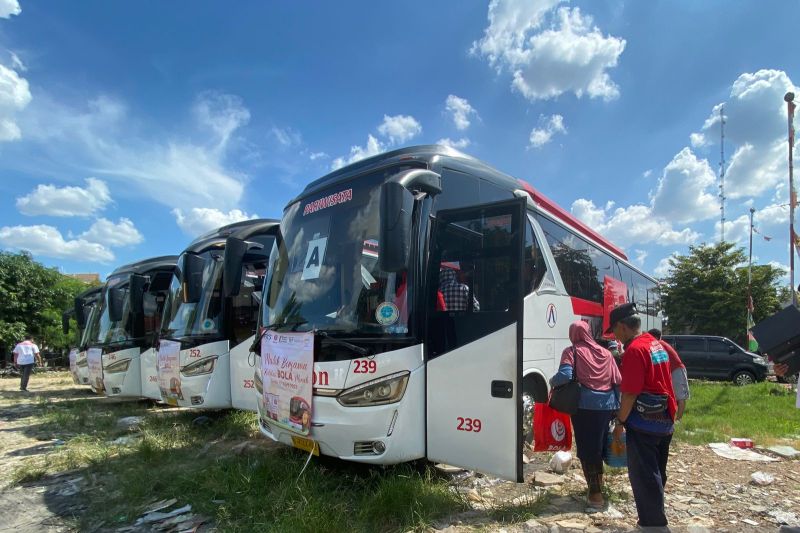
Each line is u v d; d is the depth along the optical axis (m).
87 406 10.83
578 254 8.09
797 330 3.61
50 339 27.30
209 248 8.20
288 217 6.04
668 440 4.07
